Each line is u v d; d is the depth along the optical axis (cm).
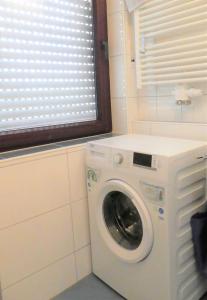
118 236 165
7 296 149
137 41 187
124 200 161
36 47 170
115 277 167
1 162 139
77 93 198
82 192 178
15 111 166
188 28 162
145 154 133
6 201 143
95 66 204
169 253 131
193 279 150
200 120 174
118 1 195
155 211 132
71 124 193
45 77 177
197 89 166
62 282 175
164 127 186
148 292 146
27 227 153
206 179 144
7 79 159
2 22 153
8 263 147
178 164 129
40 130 174
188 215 141
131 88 205
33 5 166
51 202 163
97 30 200
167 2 165
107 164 154
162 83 179
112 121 216
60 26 182
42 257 162
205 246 143
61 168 165
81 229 181
